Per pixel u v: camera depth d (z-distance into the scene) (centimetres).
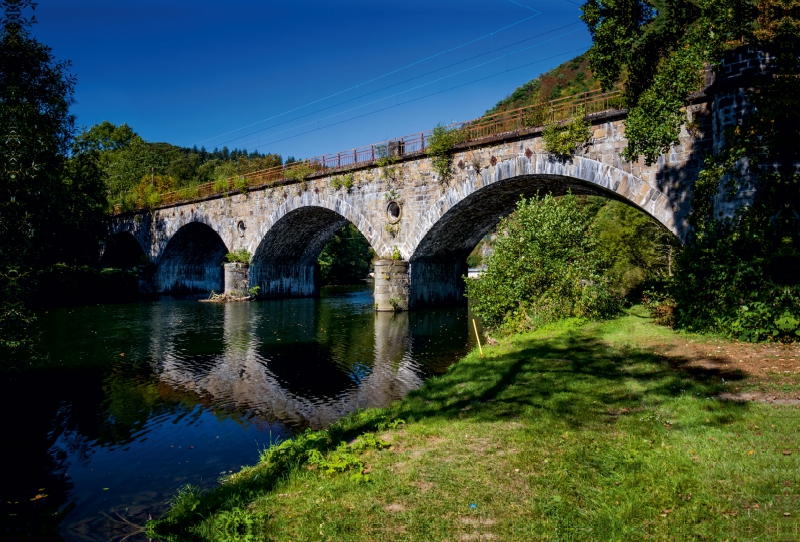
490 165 2655
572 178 2328
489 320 2089
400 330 2544
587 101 2300
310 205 3775
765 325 1225
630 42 1680
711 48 1481
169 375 1608
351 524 505
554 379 1088
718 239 1402
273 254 4659
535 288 2023
